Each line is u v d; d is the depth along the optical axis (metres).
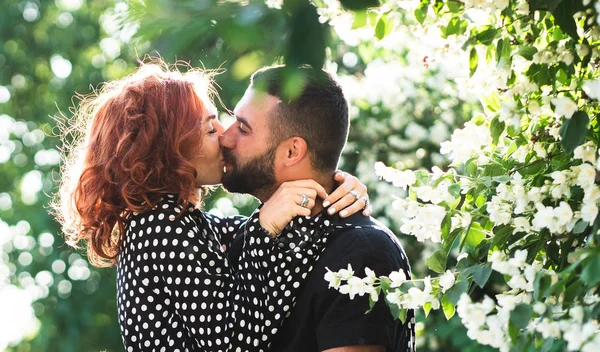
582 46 1.96
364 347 2.27
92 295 8.59
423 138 5.45
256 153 2.40
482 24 2.06
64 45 8.65
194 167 2.41
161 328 2.33
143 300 2.33
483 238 2.12
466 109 5.42
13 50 8.90
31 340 8.57
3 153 8.96
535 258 2.05
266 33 1.61
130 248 2.37
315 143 2.39
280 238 2.28
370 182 5.45
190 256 2.30
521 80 2.04
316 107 2.37
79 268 8.61
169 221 2.34
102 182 2.43
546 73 2.00
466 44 2.00
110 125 2.44
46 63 8.95
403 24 2.03
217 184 2.50
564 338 1.77
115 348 8.48
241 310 2.25
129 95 2.43
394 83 5.67
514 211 2.02
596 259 1.73
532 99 2.07
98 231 2.45
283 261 2.27
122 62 8.45
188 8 1.57
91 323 8.45
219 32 1.57
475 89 2.08
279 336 2.33
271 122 2.39
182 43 1.57
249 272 2.26
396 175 2.13
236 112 2.43
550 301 1.87
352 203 2.41
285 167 2.40
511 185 2.07
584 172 1.88
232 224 2.62
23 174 8.91
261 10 1.60
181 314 2.30
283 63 1.64
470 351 4.97
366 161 5.52
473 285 2.11
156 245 2.32
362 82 5.80
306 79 1.67
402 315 2.06
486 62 2.08
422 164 5.45
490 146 2.17
